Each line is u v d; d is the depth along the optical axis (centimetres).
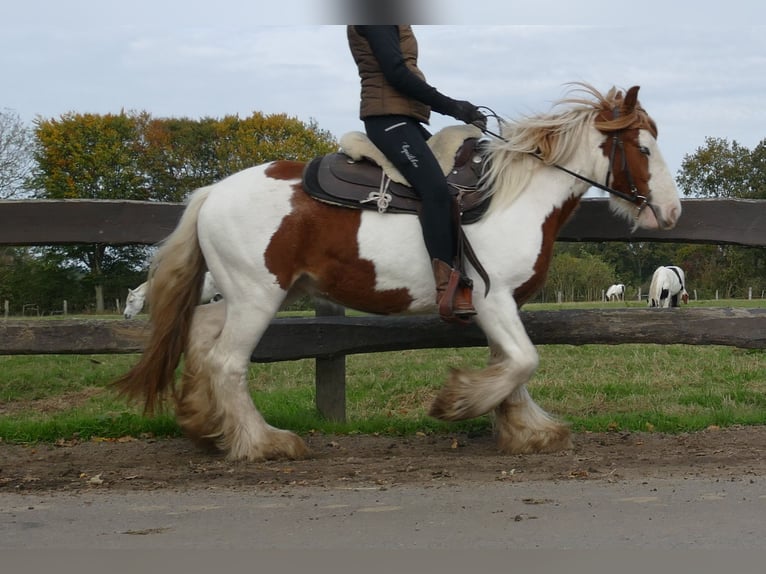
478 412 525
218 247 528
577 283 4584
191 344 546
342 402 684
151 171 4666
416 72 543
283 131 4756
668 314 658
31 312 3572
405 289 534
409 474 493
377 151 538
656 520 382
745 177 4569
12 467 527
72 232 651
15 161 3841
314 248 532
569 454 549
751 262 4319
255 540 361
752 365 1014
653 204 556
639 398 809
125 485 474
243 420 538
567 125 551
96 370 1038
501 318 528
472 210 530
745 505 406
